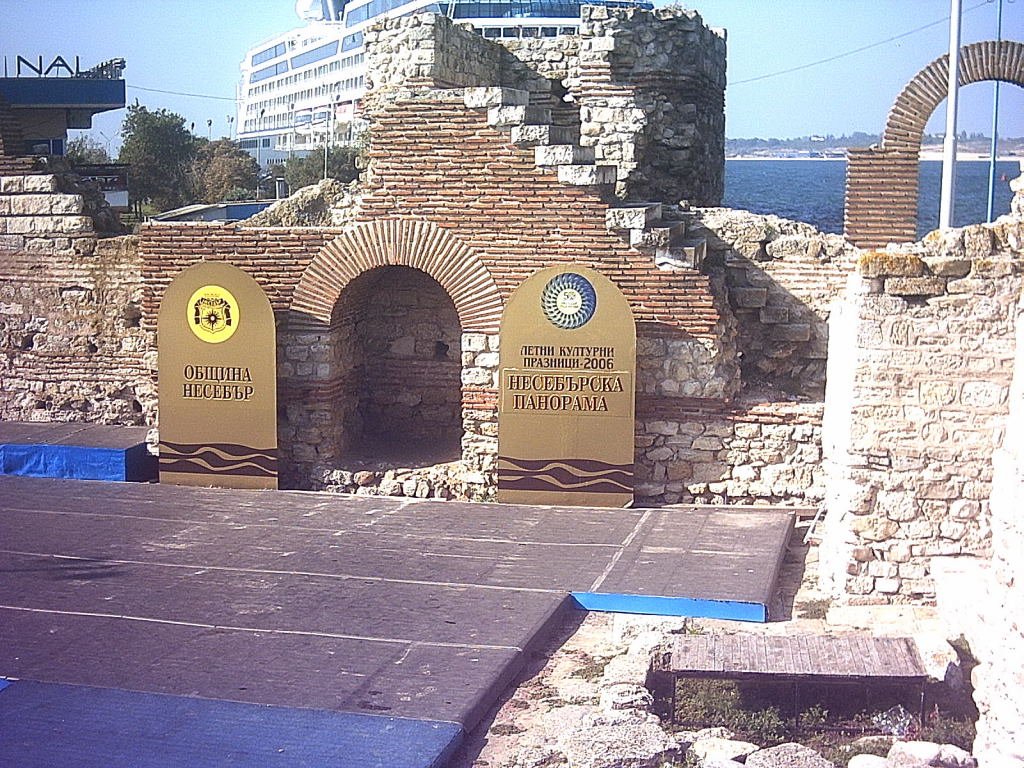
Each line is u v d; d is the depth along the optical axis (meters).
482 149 17.70
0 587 13.59
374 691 10.80
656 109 22.19
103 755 9.55
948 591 12.54
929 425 13.23
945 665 10.65
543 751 9.81
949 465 13.24
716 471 17.67
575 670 11.72
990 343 12.99
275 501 17.39
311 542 15.34
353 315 19.64
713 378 17.48
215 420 18.44
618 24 21.95
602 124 21.52
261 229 18.45
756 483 17.52
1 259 21.38
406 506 17.14
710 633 12.55
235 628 12.36
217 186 64.75
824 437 15.55
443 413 20.41
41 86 36.50
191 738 9.84
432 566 14.35
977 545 13.27
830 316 15.22
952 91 19.30
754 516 16.58
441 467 18.53
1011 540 8.81
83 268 21.05
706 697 10.80
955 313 13.03
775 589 14.00
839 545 13.75
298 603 13.09
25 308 21.42
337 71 79.88
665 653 11.32
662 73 22.11
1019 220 13.05
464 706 10.47
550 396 17.41
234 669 11.31
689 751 9.69
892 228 20.97
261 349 18.20
